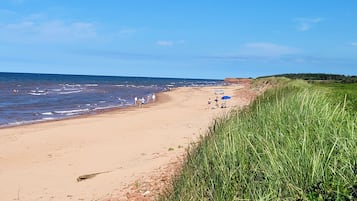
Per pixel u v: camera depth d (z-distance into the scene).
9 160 13.79
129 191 7.99
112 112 31.62
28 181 10.66
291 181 3.51
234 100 39.56
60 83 100.75
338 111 6.60
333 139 4.46
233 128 6.07
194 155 6.61
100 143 16.64
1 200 8.97
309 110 6.20
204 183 4.34
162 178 8.23
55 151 15.29
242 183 3.85
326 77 57.97
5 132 20.20
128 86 96.44
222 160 4.54
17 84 81.88
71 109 34.88
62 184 10.05
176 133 17.41
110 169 11.23
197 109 31.78
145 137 17.11
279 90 14.03
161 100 45.81
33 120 26.45
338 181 3.41
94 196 8.35
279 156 3.99
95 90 70.69
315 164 3.58
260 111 7.36
